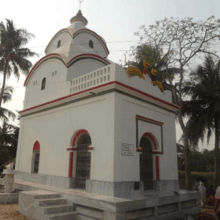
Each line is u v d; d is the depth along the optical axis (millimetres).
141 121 9984
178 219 8516
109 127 8609
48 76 13336
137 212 7090
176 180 11445
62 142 10766
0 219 7285
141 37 15242
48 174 11094
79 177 9805
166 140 11477
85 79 10523
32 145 12930
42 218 7070
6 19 21594
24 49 22047
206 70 16656
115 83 8734
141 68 11039
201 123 15570
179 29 14289
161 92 11898
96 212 6980
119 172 8227
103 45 17406
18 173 13406
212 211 11000
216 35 13617
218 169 15430
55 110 11656
